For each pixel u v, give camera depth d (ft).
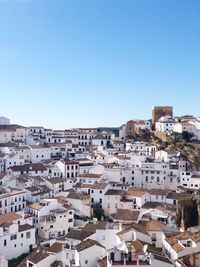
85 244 333.83
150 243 331.77
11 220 398.83
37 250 368.68
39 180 550.36
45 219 433.48
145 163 605.73
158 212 441.27
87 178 565.94
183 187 583.58
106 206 504.84
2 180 543.80
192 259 285.23
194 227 384.27
